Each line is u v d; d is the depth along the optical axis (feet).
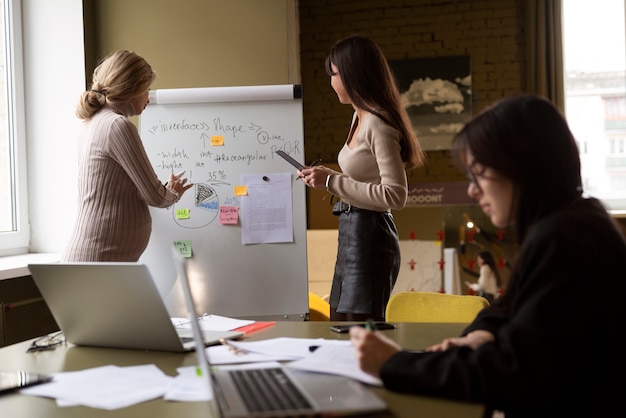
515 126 3.96
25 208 12.68
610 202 18.89
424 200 19.40
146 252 10.62
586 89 19.20
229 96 10.69
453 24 20.38
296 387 4.02
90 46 13.06
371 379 4.28
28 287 10.78
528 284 3.80
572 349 3.63
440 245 18.28
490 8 20.15
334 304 8.84
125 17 13.39
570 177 4.02
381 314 8.51
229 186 10.60
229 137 10.70
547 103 4.06
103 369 4.82
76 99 12.61
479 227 18.13
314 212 19.57
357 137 8.59
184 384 4.39
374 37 20.84
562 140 4.00
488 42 20.16
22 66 12.67
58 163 12.66
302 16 21.33
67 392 4.29
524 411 3.82
